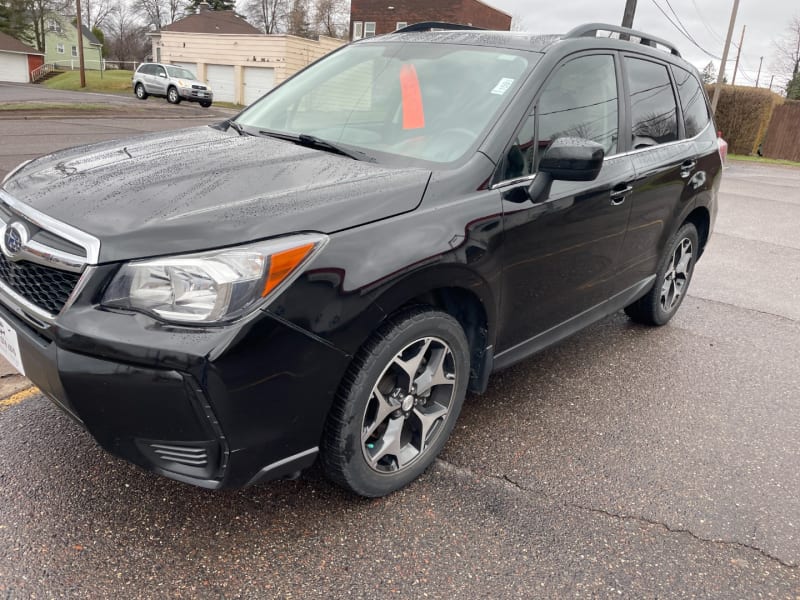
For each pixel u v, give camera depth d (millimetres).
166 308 1827
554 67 2928
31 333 2004
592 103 3191
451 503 2510
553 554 2283
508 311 2756
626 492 2682
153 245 1859
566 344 4254
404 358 2371
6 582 1965
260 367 1873
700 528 2492
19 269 2078
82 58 37844
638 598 2115
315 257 1957
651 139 3729
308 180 2281
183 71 29094
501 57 3000
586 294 3326
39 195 2172
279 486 2520
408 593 2059
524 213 2652
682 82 4227
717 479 2832
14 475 2453
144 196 2074
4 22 61594
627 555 2312
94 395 1871
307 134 2988
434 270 2250
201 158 2479
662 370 3947
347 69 3346
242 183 2201
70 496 2365
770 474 2906
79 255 1896
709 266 6730
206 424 1871
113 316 1837
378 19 37750
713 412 3453
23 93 27969
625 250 3559
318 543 2238
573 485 2697
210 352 1784
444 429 2650
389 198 2242
